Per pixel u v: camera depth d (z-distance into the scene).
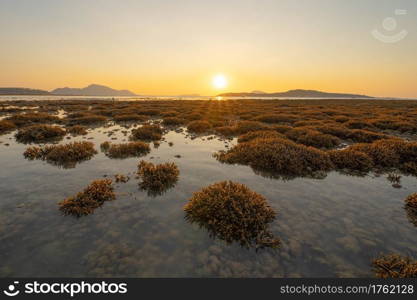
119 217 1.35
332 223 1.33
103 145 3.15
